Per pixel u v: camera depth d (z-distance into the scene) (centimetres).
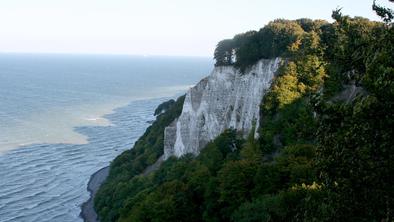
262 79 7862
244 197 4788
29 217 8938
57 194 10200
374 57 1725
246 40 8838
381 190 1677
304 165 4309
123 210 7075
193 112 9662
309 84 6625
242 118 8125
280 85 6475
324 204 1967
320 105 1864
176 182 6231
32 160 12494
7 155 12769
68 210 9375
